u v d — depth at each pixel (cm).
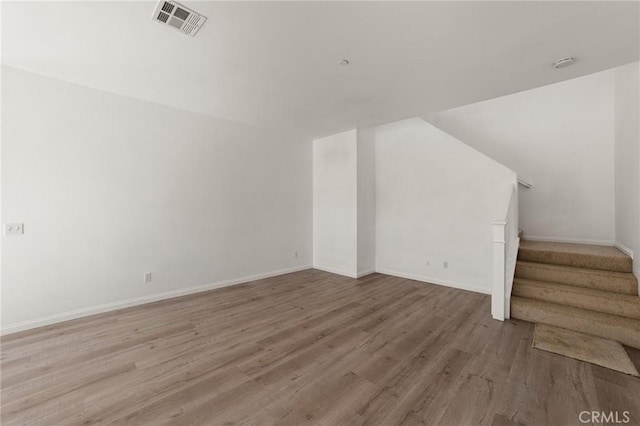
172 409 166
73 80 289
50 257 284
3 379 193
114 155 322
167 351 233
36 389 183
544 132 459
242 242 443
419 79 278
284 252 503
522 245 392
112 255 322
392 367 210
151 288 352
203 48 226
